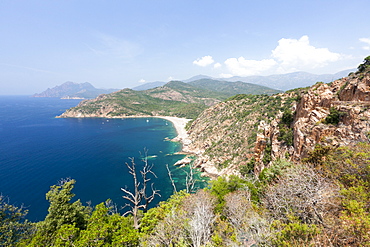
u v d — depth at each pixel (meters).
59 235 21.69
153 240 21.64
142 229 24.80
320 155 24.38
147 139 144.88
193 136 136.12
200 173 82.50
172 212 25.58
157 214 27.98
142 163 93.25
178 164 91.44
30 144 126.00
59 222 25.62
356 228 11.38
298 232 12.75
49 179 74.44
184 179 76.25
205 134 120.06
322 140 28.47
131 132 171.50
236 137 89.62
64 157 100.81
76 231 22.92
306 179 19.05
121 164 91.75
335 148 24.12
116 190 67.50
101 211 24.16
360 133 24.50
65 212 26.44
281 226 16.27
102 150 114.62
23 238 26.80
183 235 21.86
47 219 26.38
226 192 33.41
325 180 18.78
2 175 77.50
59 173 80.31
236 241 18.31
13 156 101.44
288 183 20.02
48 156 102.00
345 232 11.79
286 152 37.31
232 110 125.00
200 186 70.00
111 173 81.38
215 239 18.84
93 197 62.94
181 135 157.75
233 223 24.39
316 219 15.55
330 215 14.88
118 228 24.27
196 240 20.58
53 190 28.36
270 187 23.44
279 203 19.95
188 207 28.08
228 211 26.61
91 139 142.38
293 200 18.36
